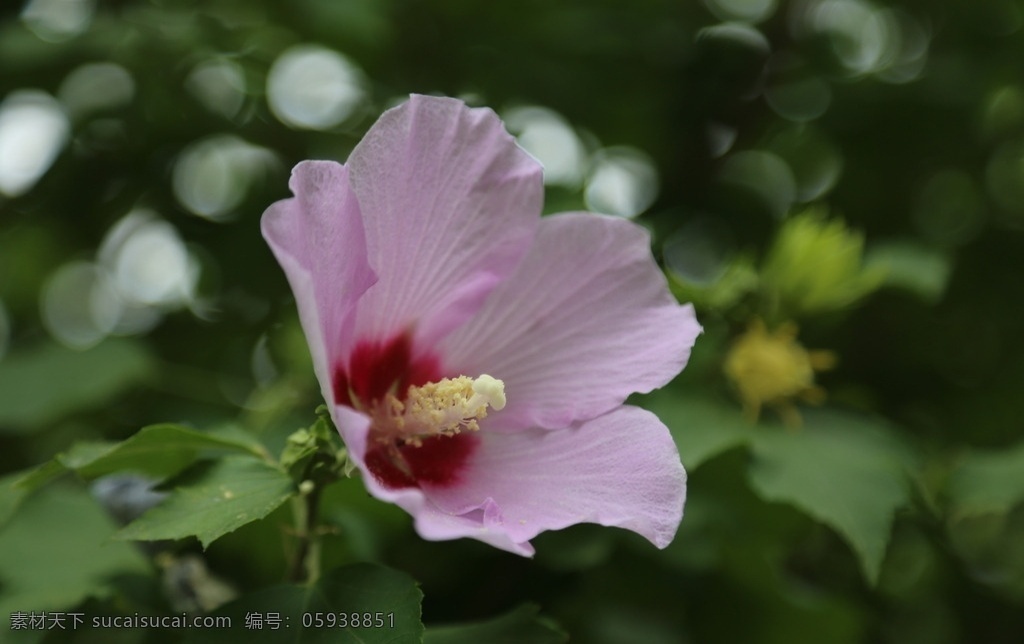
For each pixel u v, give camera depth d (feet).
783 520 2.16
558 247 1.92
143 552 2.02
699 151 2.59
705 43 2.63
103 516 2.05
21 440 2.39
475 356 1.93
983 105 2.62
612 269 1.92
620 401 1.90
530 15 2.58
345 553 2.07
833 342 2.39
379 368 1.91
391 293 1.90
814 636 2.22
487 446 1.91
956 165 2.66
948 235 2.65
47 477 1.91
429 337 1.92
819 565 2.43
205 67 2.43
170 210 2.46
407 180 1.87
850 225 2.63
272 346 2.33
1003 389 2.48
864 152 2.64
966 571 2.40
